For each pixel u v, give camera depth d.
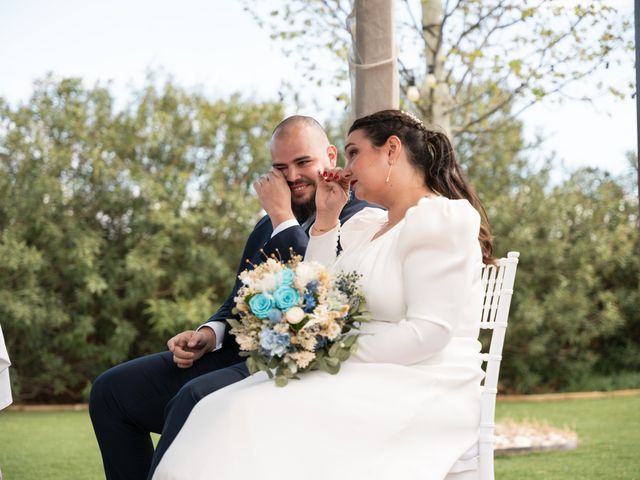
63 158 8.74
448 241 2.19
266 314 2.17
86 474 4.66
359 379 2.18
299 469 2.07
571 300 9.57
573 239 9.98
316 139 3.17
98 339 9.15
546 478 4.41
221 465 2.08
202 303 8.77
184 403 2.42
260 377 2.33
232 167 9.55
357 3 3.61
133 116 9.39
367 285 2.31
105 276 8.90
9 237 8.38
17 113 8.90
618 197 10.23
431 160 2.46
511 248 9.55
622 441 5.65
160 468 2.17
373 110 3.57
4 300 8.21
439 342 2.17
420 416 2.16
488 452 2.26
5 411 8.08
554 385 9.90
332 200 2.64
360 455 2.11
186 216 8.94
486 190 9.94
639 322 10.22
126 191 8.91
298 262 2.30
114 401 2.78
